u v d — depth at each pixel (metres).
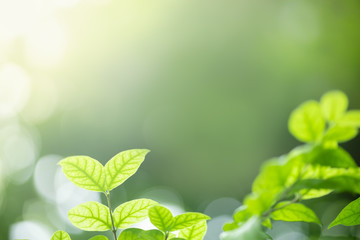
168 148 10.05
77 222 1.26
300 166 1.19
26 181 11.38
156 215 1.19
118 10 11.10
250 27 10.22
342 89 9.54
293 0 10.05
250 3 10.27
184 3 10.57
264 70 9.98
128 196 9.65
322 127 1.21
